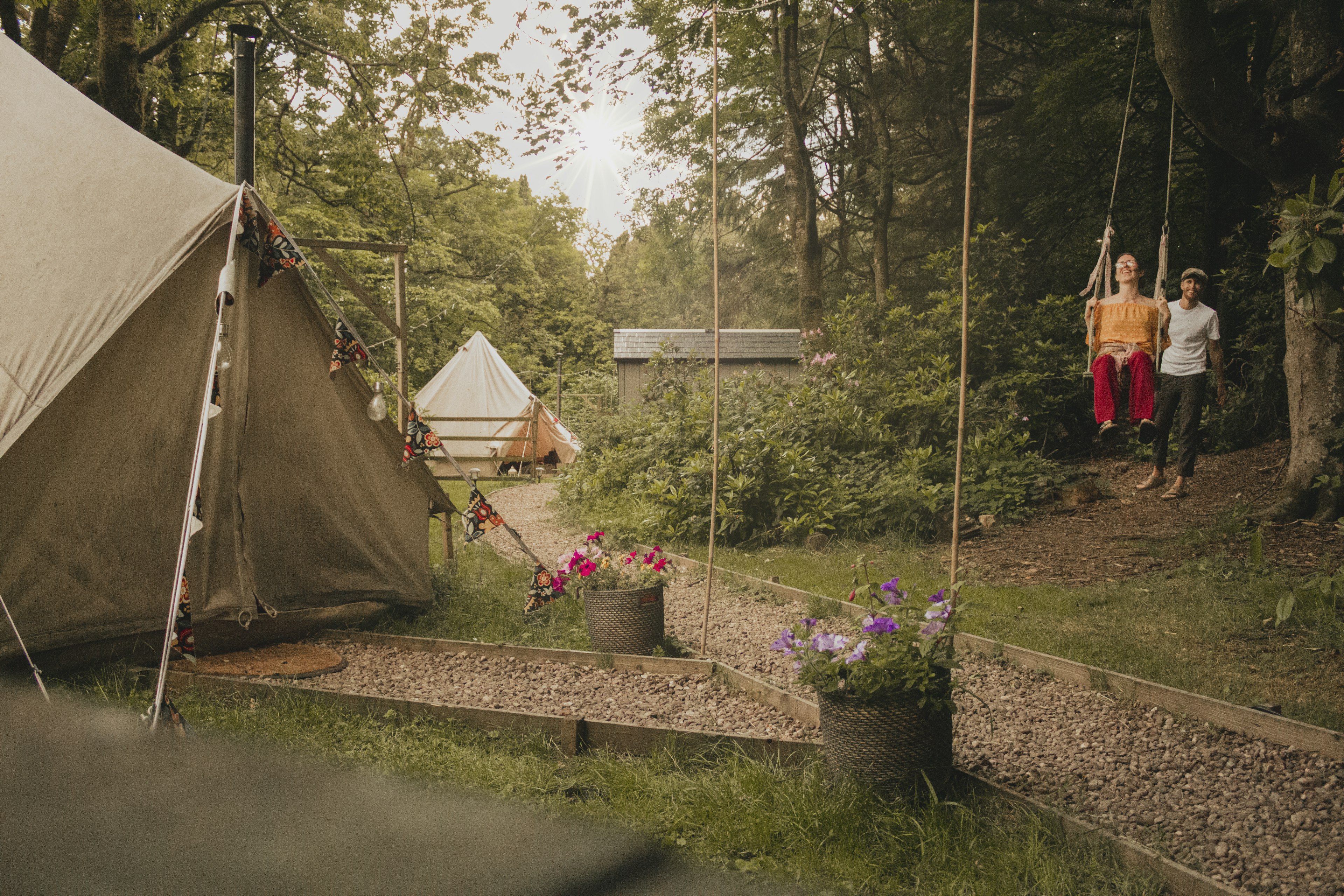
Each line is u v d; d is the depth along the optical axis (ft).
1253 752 12.95
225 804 1.18
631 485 41.22
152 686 16.03
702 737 13.34
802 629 12.42
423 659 19.06
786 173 63.10
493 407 69.56
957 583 12.25
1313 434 25.14
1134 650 17.28
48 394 15.12
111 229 16.65
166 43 46.93
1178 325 29.76
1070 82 49.29
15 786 1.13
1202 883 9.33
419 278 107.65
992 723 13.99
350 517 21.34
